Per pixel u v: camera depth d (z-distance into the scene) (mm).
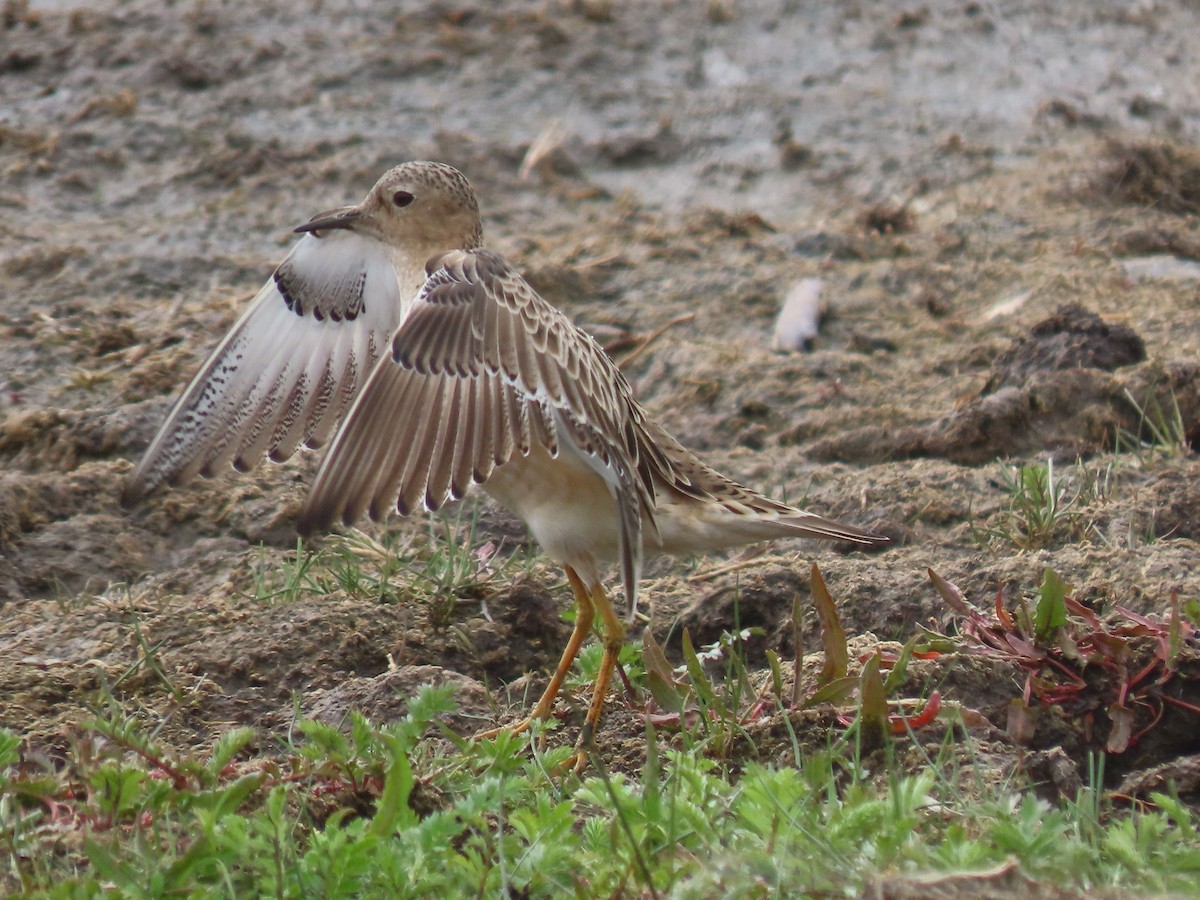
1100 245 17812
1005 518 11805
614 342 15656
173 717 9273
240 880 6953
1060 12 25219
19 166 19391
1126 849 6883
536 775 8148
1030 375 14016
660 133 21281
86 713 9211
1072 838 7359
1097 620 9188
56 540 11953
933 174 20156
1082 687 8945
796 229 18703
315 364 10328
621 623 9922
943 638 9297
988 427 13320
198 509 12398
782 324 15891
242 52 22625
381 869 6809
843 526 9477
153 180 19438
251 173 19578
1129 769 8844
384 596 10727
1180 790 8328
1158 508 11586
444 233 10336
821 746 8469
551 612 10648
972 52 23984
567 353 8727
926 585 10539
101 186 19266
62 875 7008
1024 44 24266
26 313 15953
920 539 11789
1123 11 25344
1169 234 18000
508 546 12016
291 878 6824
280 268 10367
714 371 14922
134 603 10883
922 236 18281
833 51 23984
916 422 13883
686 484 9336
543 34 23891
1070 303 14789
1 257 17172
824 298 16438
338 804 7793
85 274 16906
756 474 13258
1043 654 9086
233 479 12703
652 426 9484
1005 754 8359
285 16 23953
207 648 9977
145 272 17016
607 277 17172
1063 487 12328
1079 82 23094
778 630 10359
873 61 23672
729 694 9078
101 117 20766
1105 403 13570
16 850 7086
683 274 17188
